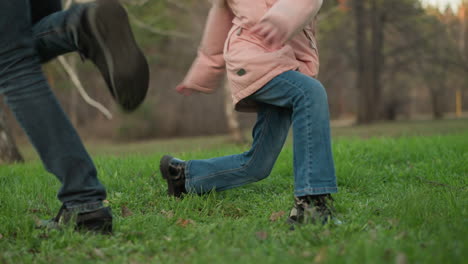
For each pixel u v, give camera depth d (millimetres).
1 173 4789
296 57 2584
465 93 49812
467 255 1684
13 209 2826
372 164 4680
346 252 1800
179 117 23969
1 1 2023
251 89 2465
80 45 2107
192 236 2201
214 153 5652
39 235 2281
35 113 2113
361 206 2914
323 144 2361
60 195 2264
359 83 27531
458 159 4469
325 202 2418
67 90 17453
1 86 2111
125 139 22297
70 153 2184
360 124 26562
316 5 2289
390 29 25750
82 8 2020
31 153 13922
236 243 2062
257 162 2951
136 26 12406
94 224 2283
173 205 3047
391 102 33688
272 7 2273
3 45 2064
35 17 2309
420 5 23594
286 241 2115
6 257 2004
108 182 3791
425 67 27828
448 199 2719
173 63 20875
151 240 2199
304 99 2355
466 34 24781
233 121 14789
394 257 1742
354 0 22938
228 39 2549
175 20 14789
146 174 4180
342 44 26281
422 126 19516
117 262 1925
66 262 1942
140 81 2113
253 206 3117
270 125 2807
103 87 20734
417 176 3934
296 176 2408
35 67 2133
